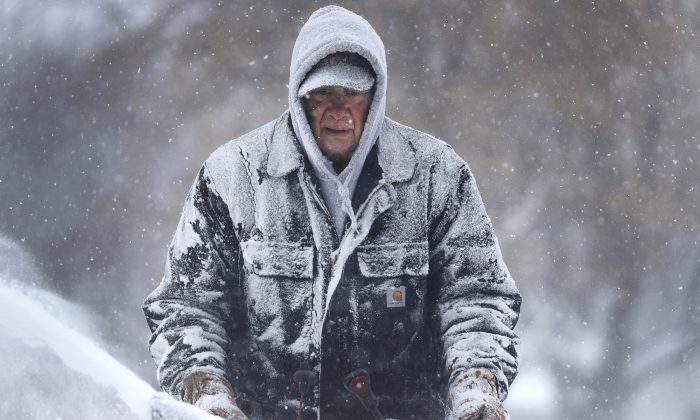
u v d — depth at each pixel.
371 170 8.55
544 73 55.53
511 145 51.62
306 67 8.26
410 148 8.71
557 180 48.41
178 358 8.21
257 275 8.47
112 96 52.66
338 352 8.49
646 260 43.38
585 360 34.62
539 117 53.22
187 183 46.91
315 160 8.39
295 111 8.37
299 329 8.44
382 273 8.45
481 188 47.66
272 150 8.62
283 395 8.49
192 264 8.68
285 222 8.49
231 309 8.74
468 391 7.82
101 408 5.88
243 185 8.60
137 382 6.18
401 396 8.60
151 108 52.31
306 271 8.43
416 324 8.55
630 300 39.81
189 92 53.62
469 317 8.45
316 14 8.62
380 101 8.39
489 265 8.66
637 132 52.12
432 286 8.77
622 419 32.31
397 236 8.52
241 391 8.62
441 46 56.94
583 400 32.66
